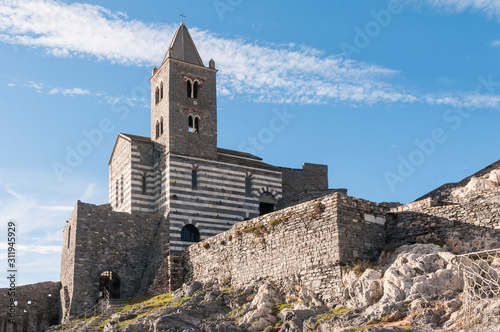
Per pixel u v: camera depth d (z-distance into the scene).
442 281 39.31
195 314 48.91
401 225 48.50
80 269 66.31
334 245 46.66
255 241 53.91
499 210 42.91
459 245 44.06
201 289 55.88
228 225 73.50
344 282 45.03
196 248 61.84
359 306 42.59
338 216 47.09
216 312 49.84
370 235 48.31
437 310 36.97
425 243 46.03
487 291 36.31
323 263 47.12
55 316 70.31
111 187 79.75
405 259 42.22
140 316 52.72
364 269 44.59
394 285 40.66
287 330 42.62
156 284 64.31
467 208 44.62
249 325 45.47
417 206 48.38
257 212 76.19
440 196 62.50
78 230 67.25
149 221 71.31
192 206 71.94
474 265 39.06
